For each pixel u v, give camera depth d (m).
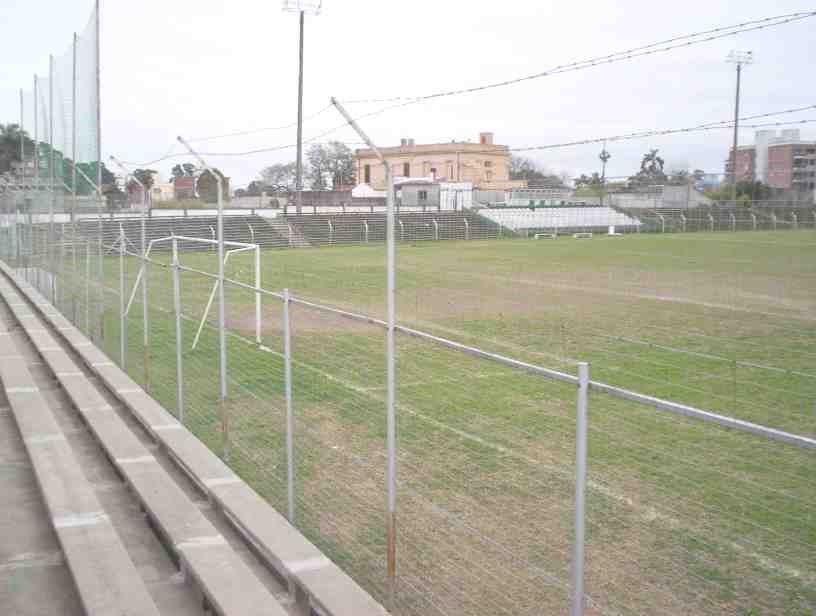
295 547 4.86
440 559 5.02
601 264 31.55
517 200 70.56
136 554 5.33
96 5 10.24
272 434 7.89
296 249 43.00
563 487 6.19
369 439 7.61
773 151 100.00
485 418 8.23
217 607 4.23
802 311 18.12
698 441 7.37
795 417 8.56
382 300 20.08
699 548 5.11
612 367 11.32
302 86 47.03
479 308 18.52
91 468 7.05
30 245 20.88
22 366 10.73
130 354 12.18
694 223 59.34
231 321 16.05
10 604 4.60
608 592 4.56
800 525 5.38
